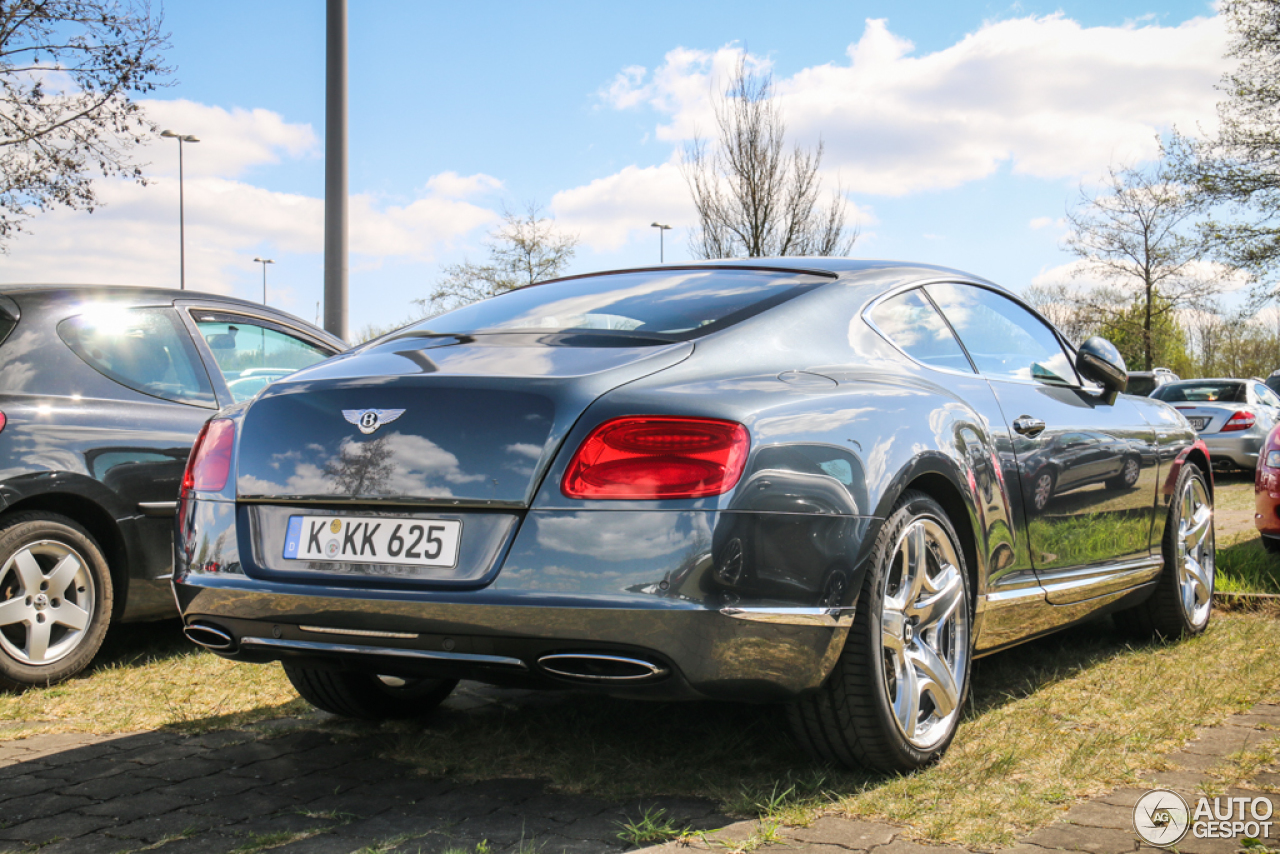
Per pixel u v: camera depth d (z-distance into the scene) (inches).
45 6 476.1
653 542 83.4
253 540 97.3
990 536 116.0
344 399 96.7
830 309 114.1
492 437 88.8
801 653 90.0
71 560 148.4
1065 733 114.8
